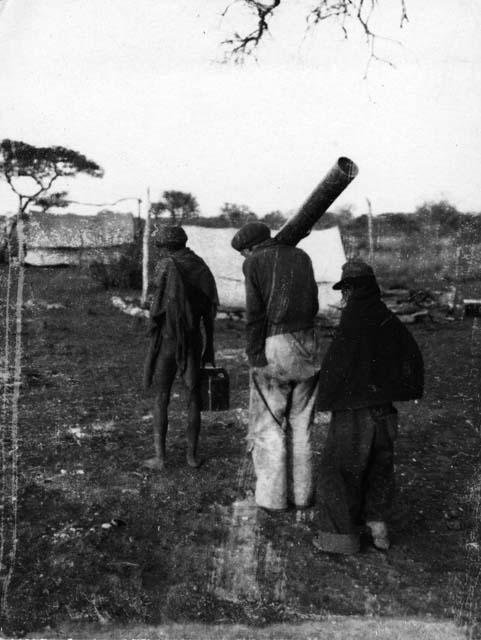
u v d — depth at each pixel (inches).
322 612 99.9
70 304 492.4
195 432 162.7
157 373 160.2
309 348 134.6
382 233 628.7
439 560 116.9
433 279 585.6
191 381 157.1
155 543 121.6
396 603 101.7
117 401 234.2
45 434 188.9
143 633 93.6
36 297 495.5
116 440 186.2
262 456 137.3
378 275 589.0
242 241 135.7
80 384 259.9
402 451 183.5
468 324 504.1
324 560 116.3
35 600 101.2
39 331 380.2
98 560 114.0
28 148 456.4
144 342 374.9
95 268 583.8
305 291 133.3
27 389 246.8
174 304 153.1
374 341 115.8
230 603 101.8
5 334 333.7
